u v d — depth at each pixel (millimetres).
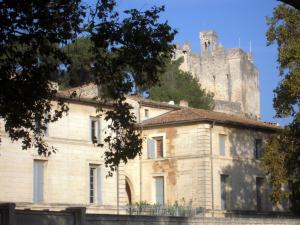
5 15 22453
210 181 64375
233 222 44781
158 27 24047
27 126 26141
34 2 22672
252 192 68562
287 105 50969
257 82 169500
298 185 51594
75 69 29859
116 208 59531
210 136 65312
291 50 49906
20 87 24016
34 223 32344
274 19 51938
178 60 114875
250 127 69250
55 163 55625
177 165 66125
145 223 38781
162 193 66875
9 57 23734
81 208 34656
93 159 58500
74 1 23453
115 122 26906
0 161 51969
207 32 169375
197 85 108750
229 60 160500
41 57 25469
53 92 26203
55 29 23297
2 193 51812
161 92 101500
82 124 58062
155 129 67938
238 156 67812
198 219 42250
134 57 24125
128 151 27172
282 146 51781
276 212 70125
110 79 25297
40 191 54531
